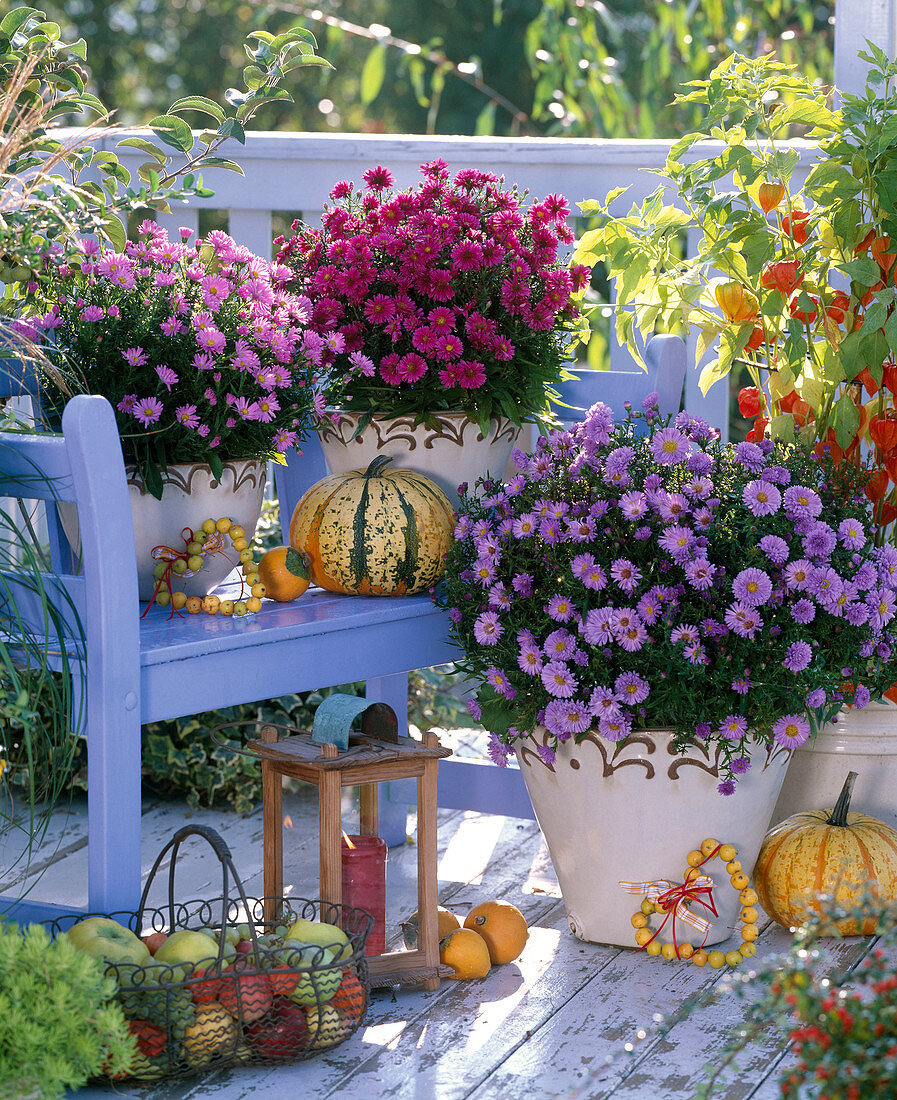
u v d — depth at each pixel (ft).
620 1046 7.25
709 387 10.39
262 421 8.45
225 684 7.81
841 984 5.65
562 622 8.12
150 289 8.43
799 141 10.68
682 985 7.96
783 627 8.05
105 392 8.28
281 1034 6.96
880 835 8.68
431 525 8.79
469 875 9.85
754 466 8.40
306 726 11.46
